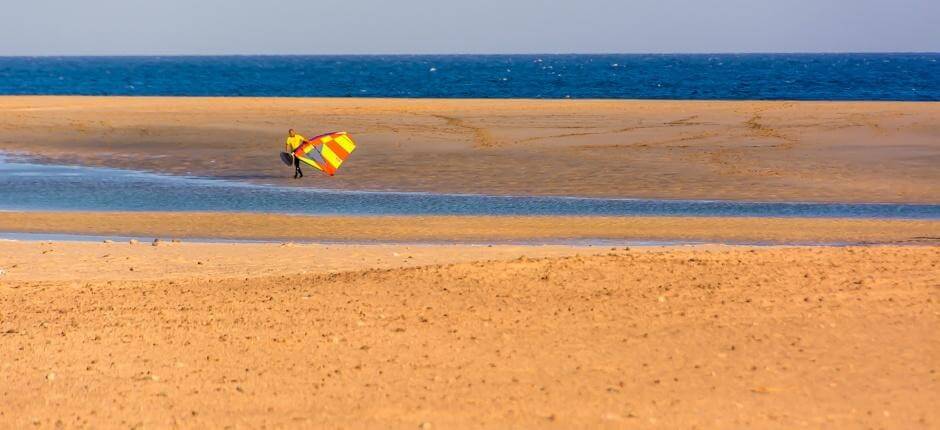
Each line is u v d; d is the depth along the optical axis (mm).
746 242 55156
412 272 34219
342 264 44625
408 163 92188
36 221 63250
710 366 23547
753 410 20641
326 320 28781
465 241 56000
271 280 35562
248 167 91688
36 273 42656
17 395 22859
